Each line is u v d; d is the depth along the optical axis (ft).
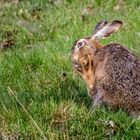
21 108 44.45
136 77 41.68
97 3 71.82
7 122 42.98
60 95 46.55
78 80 49.03
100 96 43.52
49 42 59.57
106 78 42.73
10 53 56.59
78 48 45.85
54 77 50.16
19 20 69.15
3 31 66.28
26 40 63.10
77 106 44.52
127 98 41.93
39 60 53.36
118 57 42.80
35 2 74.59
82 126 42.04
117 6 70.38
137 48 54.03
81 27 63.05
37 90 47.60
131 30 60.34
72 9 70.49
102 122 42.11
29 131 41.75
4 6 74.13
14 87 48.65
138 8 68.64
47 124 42.65
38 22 67.97
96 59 44.47
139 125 41.52
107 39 55.98
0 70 51.67
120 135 41.24
